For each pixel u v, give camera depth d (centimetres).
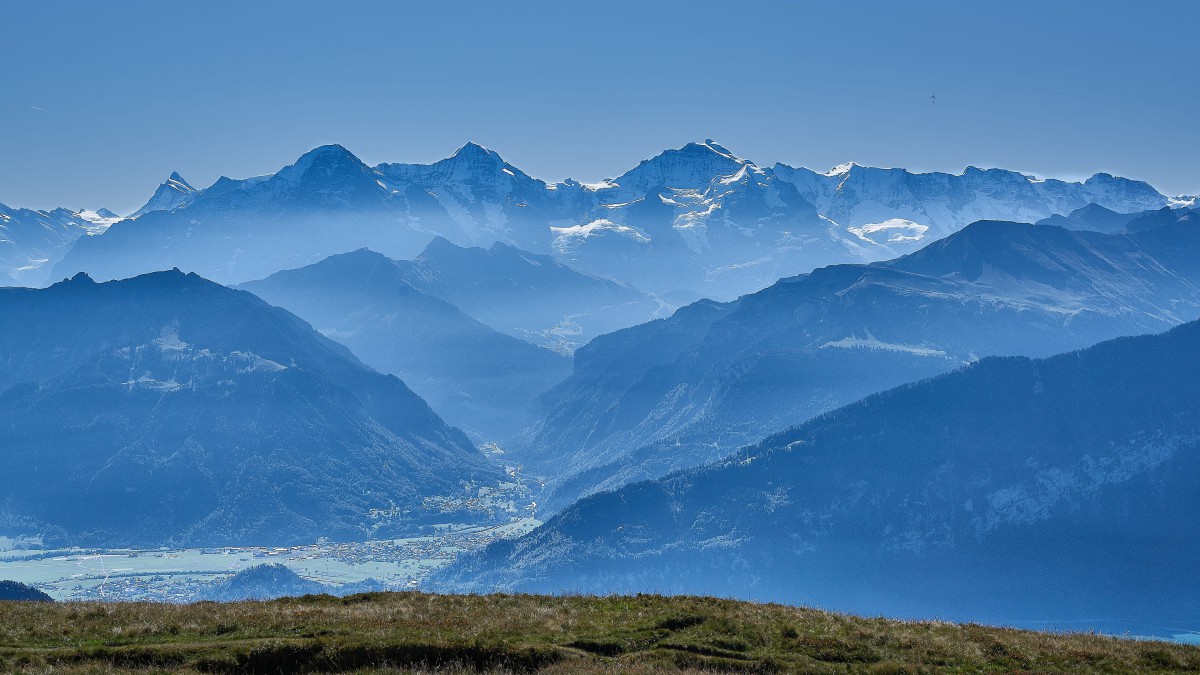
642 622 7088
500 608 7444
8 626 6688
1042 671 6581
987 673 6519
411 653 6316
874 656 6700
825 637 6919
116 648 6216
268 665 6175
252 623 6800
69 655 6081
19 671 5662
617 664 6181
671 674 5941
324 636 6500
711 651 6656
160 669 5888
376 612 7188
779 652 6681
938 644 6950
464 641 6456
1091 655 6962
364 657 6266
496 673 6062
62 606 7462
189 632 6675
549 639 6681
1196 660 6994
